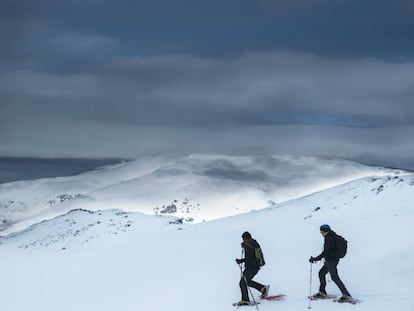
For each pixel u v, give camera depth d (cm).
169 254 2589
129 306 1753
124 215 12169
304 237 2755
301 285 1806
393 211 3441
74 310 1769
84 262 2705
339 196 9319
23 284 2250
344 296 1545
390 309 1448
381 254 2070
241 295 1691
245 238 1647
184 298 1773
